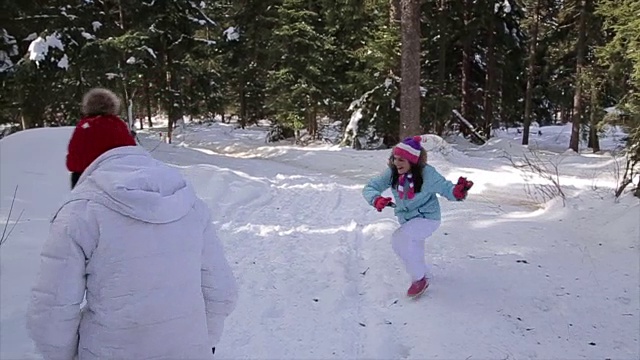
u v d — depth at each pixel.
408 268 4.67
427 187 4.61
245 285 4.92
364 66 19.19
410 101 12.90
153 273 1.95
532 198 8.53
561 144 24.50
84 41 12.63
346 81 21.19
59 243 1.86
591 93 18.89
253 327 4.11
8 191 6.38
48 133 8.36
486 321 4.25
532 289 4.86
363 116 16.86
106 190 1.92
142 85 17.59
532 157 16.14
